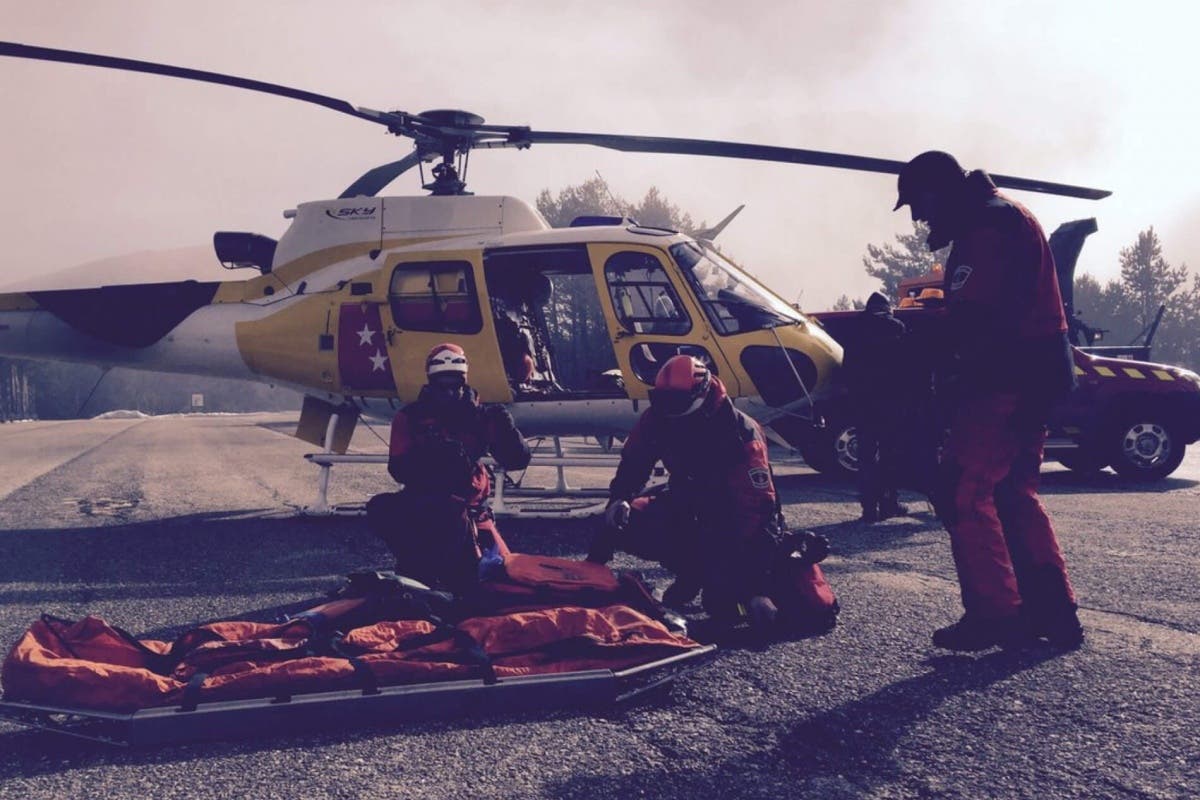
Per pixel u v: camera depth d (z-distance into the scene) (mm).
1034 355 3570
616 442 16219
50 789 2590
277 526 7699
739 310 7352
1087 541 6246
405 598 3562
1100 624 4105
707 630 3998
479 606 3646
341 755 2777
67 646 3164
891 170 7191
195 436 27359
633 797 2463
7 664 2969
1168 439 10289
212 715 2895
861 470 7324
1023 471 3662
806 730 2916
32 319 8672
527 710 3135
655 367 7297
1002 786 2490
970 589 3615
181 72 6887
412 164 8258
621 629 3443
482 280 7594
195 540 7062
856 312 10352
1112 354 13531
